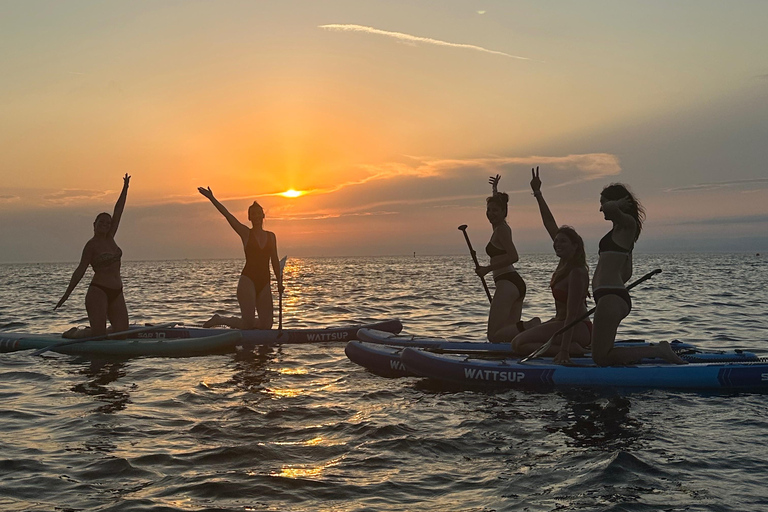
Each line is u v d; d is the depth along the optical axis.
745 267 55.97
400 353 7.59
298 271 58.22
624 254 6.67
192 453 4.43
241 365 8.02
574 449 4.50
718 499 3.55
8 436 4.88
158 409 5.68
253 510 3.47
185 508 3.50
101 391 6.48
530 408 5.71
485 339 10.33
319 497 3.65
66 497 3.67
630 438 4.74
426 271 53.31
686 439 4.70
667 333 10.95
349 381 7.01
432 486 3.82
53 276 54.28
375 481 3.90
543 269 55.38
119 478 3.96
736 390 6.39
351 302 18.38
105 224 9.24
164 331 9.81
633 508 3.44
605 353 6.76
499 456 4.36
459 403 5.93
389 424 5.14
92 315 9.26
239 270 74.44
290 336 9.94
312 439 4.75
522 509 3.46
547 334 7.38
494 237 8.43
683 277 33.97
